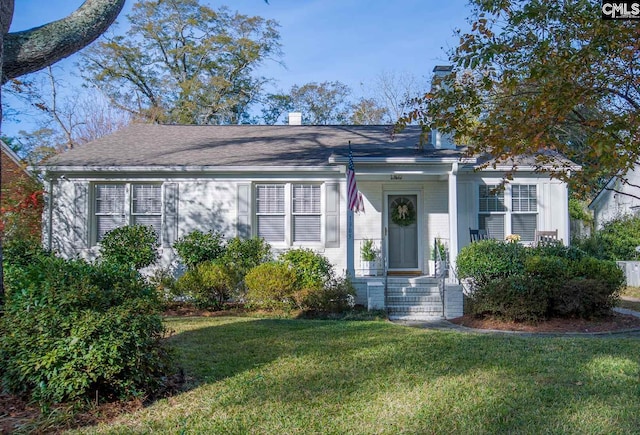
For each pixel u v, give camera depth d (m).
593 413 4.42
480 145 6.20
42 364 4.35
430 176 13.76
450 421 4.27
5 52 6.02
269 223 13.60
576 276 10.74
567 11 5.96
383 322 9.76
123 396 4.68
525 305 9.93
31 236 14.12
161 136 16.62
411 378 5.50
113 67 31.25
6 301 4.83
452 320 11.09
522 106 6.11
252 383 5.33
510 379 5.41
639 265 16.27
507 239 13.23
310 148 15.03
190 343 7.30
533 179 14.12
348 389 5.13
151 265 13.14
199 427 4.16
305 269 11.95
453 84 6.72
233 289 11.86
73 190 13.38
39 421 4.19
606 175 6.89
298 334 8.06
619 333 9.23
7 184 15.59
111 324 4.57
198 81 31.45
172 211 13.39
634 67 5.55
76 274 5.07
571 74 5.47
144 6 30.88
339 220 13.45
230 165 13.19
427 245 14.49
